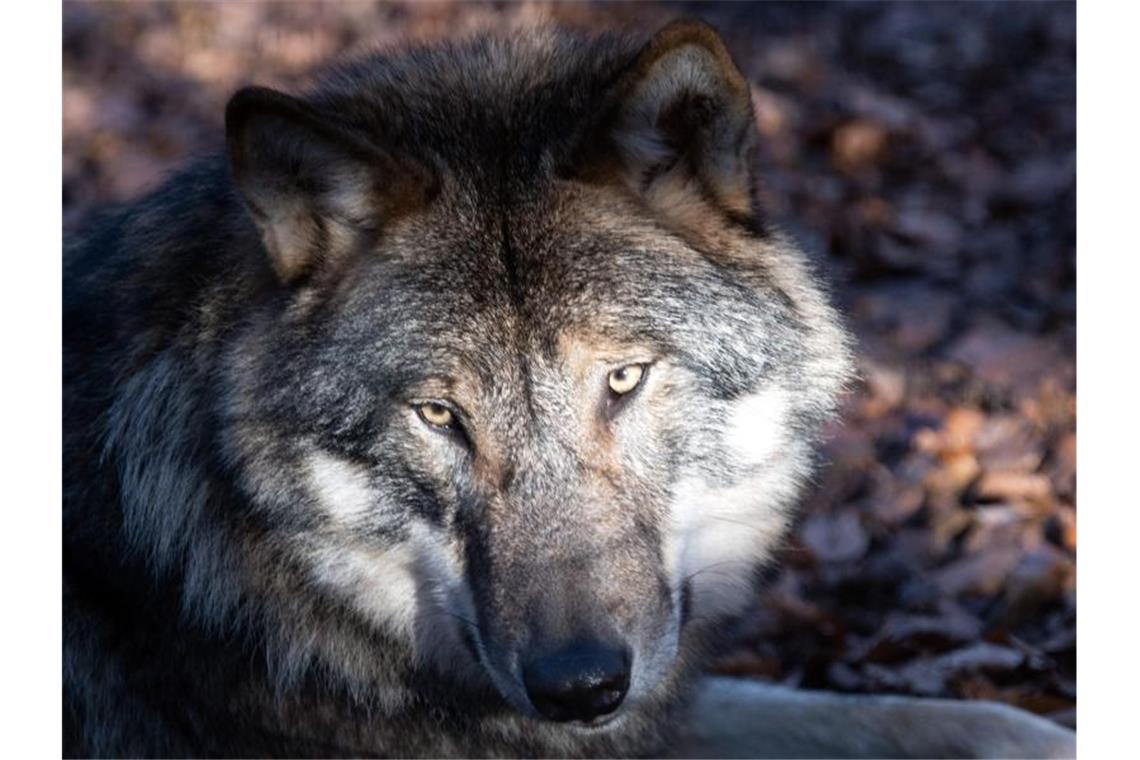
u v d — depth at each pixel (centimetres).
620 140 751
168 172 908
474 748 836
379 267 742
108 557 806
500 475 722
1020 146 1817
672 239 757
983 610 1077
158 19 2239
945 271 1560
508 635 706
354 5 2231
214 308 776
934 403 1324
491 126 777
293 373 743
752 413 775
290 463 748
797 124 1853
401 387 728
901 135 1822
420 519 747
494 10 2173
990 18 2150
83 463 812
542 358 720
